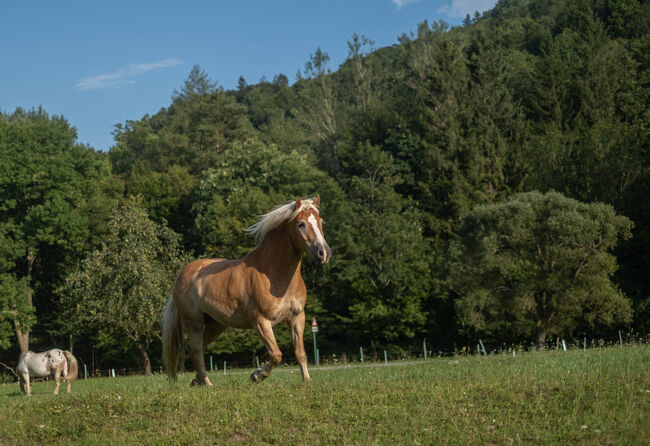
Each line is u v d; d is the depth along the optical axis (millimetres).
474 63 61781
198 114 80938
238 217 46812
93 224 50938
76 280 37562
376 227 44750
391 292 45906
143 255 37344
